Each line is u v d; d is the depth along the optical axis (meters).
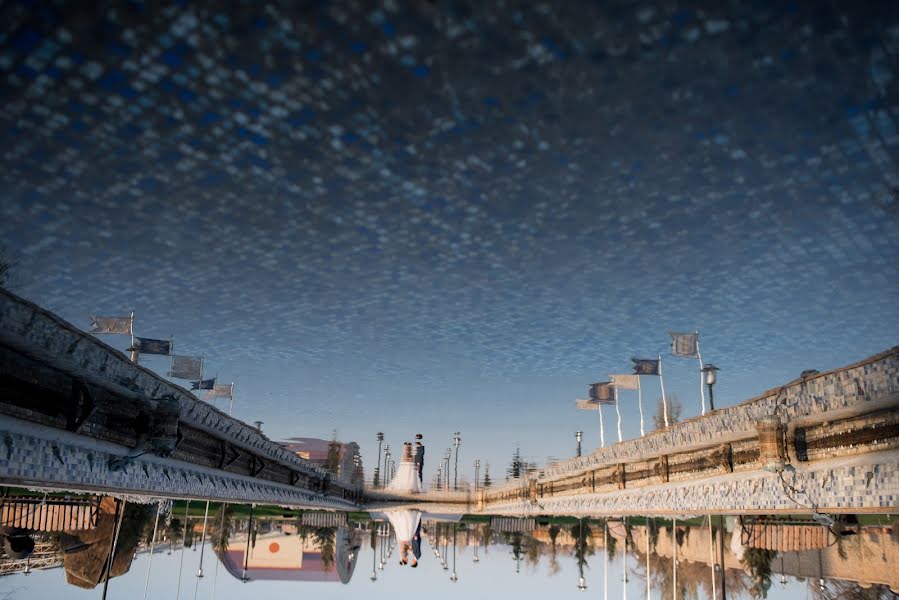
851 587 21.91
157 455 11.10
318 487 29.52
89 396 8.95
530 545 50.06
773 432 10.16
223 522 37.53
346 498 37.44
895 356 7.88
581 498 23.52
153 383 10.36
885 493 8.41
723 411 11.84
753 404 10.98
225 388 32.12
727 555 24.44
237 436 15.33
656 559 34.75
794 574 20.80
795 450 10.11
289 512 37.38
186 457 13.05
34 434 8.10
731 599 25.70
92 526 18.00
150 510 23.36
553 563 48.78
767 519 18.27
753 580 21.86
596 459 20.77
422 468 44.50
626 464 18.44
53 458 8.52
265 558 46.09
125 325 20.44
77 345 8.20
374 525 53.22
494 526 39.47
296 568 45.47
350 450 47.03
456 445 49.78
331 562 44.88
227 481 16.42
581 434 32.16
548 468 28.48
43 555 21.31
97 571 21.28
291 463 22.83
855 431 9.02
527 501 31.84
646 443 15.87
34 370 7.96
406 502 43.25
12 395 7.56
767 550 20.94
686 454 14.36
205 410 12.88
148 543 35.62
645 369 23.91
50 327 7.62
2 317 6.92
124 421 10.21
